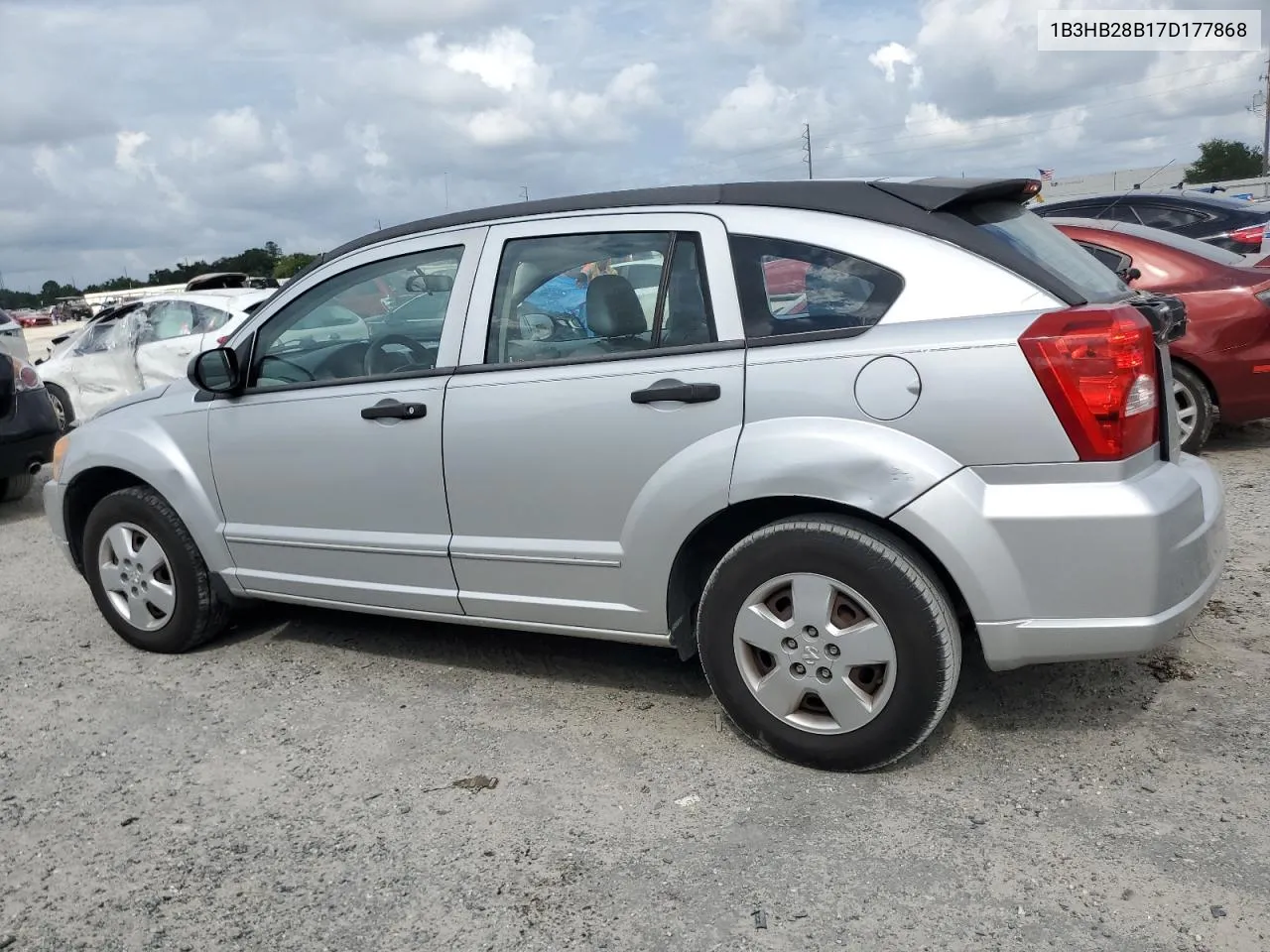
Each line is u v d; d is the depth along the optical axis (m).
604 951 2.50
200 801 3.35
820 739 3.19
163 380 10.08
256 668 4.46
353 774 3.46
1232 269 6.62
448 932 2.62
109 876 2.97
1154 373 2.96
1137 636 2.85
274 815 3.24
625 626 3.51
